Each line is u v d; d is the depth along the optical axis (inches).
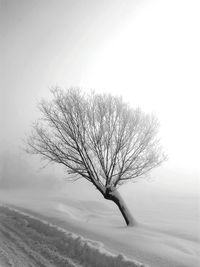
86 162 600.1
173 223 644.1
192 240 474.9
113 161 594.9
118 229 537.3
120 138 587.2
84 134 588.7
